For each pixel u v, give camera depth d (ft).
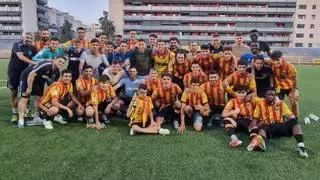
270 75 20.42
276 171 13.21
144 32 216.33
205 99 19.52
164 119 20.42
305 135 18.37
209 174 12.85
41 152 14.87
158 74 21.88
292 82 20.30
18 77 20.81
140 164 13.70
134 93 21.42
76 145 15.94
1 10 205.36
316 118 22.12
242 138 17.58
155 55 22.62
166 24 215.10
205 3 213.87
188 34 215.10
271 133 17.06
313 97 32.68
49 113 19.20
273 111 16.87
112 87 20.83
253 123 17.28
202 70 22.16
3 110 23.59
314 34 209.36
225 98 20.40
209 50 22.29
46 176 12.42
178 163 13.87
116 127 19.53
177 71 22.31
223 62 21.90
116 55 23.34
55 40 21.29
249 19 210.38
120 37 26.66
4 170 12.85
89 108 19.12
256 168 13.47
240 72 19.44
